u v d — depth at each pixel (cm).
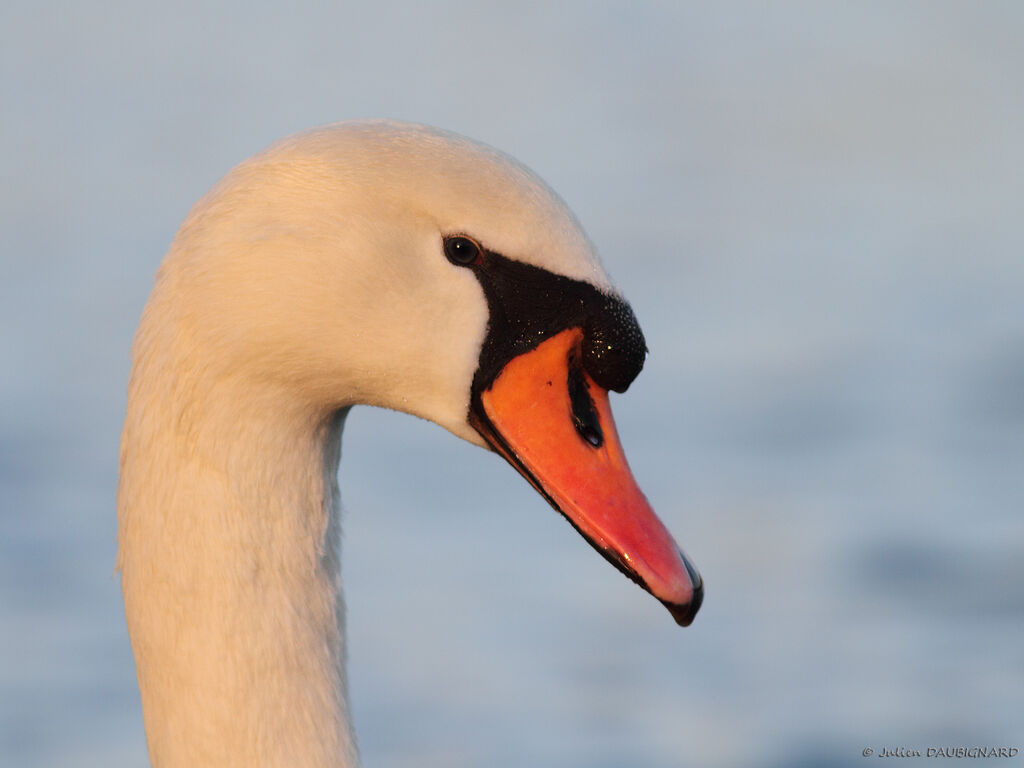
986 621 1302
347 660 570
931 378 1770
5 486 1478
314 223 522
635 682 1224
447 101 2883
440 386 542
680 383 1747
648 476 1552
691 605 537
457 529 1420
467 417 549
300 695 546
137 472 539
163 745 545
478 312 535
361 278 525
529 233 532
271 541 544
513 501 1475
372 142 530
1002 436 1625
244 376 531
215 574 538
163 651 541
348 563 1360
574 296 538
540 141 2703
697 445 1608
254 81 2934
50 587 1308
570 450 545
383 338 531
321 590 557
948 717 1184
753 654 1267
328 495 566
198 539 536
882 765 1137
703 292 2020
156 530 538
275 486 545
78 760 1110
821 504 1495
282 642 544
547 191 542
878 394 1723
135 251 2070
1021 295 2019
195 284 524
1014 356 1820
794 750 1148
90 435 1597
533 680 1220
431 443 1606
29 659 1211
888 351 1842
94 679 1193
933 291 2034
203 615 538
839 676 1236
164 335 530
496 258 532
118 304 1916
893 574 1369
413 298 530
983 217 2314
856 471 1555
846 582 1365
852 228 2284
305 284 522
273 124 2677
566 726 1171
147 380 534
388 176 526
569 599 1318
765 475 1554
